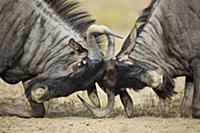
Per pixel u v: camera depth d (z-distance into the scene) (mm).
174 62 37125
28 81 37094
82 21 37031
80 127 35062
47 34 36719
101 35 36062
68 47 36438
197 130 34938
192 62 37125
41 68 36781
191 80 38094
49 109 39500
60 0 37188
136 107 40188
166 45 37000
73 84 35875
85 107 40000
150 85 35781
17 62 37094
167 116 38094
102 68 35844
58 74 36125
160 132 34375
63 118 37250
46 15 36844
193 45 36906
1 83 48281
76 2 37438
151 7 37375
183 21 36844
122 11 94188
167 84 36625
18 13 36688
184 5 36844
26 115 37500
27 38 36812
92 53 35750
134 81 35969
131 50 36500
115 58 36031
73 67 35875
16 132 34219
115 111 39031
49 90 35844
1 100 42000
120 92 36594
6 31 36750
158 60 36844
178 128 35250
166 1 37031
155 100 42344
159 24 36969
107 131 34312
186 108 37969
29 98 36812
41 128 34938
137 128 35000
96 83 39875
